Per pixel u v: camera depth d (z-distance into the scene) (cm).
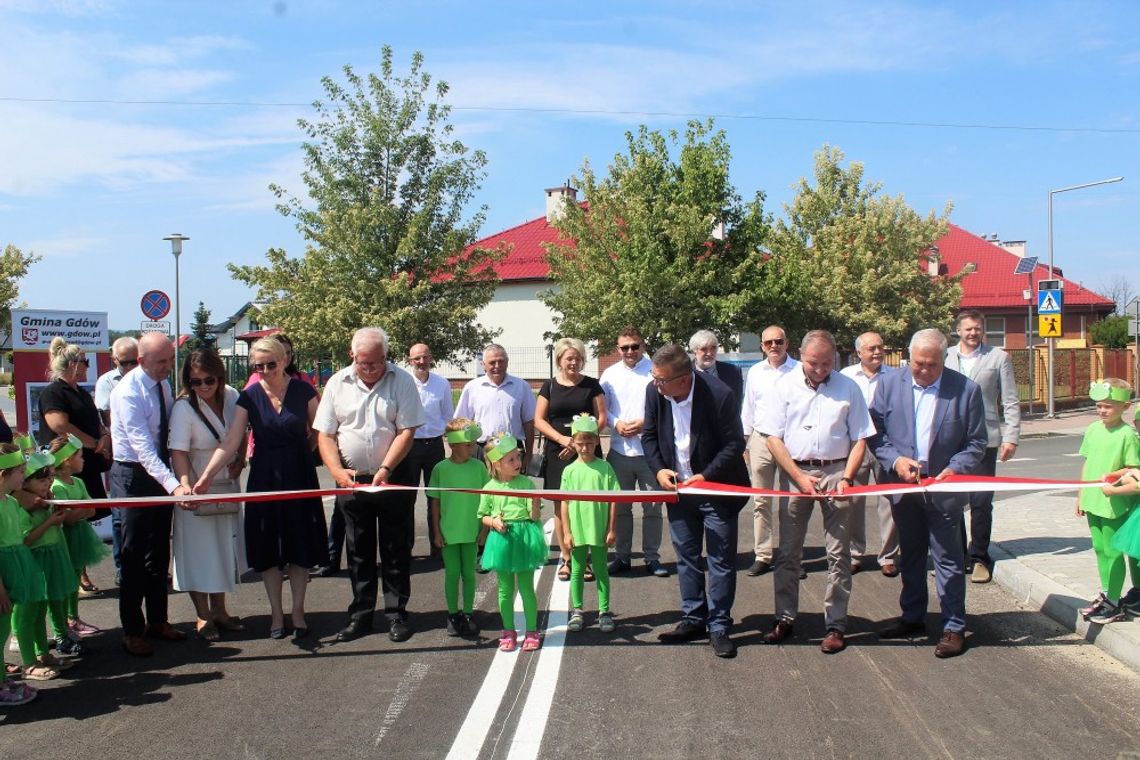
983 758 418
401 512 632
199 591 620
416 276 2150
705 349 788
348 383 624
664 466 602
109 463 778
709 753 427
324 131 2114
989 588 745
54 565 569
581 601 652
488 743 442
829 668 549
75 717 486
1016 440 757
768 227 2325
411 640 622
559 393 805
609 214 2358
